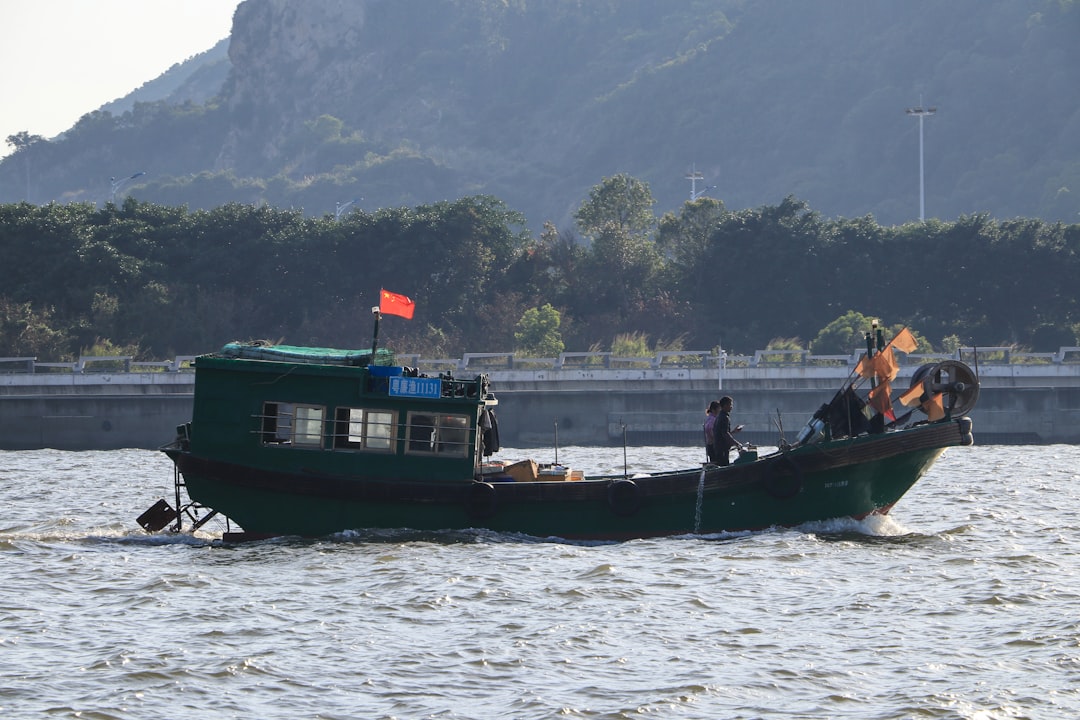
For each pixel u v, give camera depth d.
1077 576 103.00
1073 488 181.38
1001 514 147.00
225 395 118.12
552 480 123.31
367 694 71.00
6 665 76.06
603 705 69.00
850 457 119.38
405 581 99.44
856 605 91.94
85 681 73.00
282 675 74.31
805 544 116.62
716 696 70.56
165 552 114.81
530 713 67.62
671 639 82.50
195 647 80.38
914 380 123.81
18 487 184.50
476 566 105.50
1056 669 75.31
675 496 118.62
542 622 86.88
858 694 71.06
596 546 116.00
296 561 108.19
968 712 67.75
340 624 86.19
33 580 101.75
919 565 107.50
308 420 117.88
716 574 103.19
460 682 73.12
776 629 85.19
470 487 117.19
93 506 157.38
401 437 117.94
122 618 88.25
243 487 117.62
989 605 91.81
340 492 117.12
